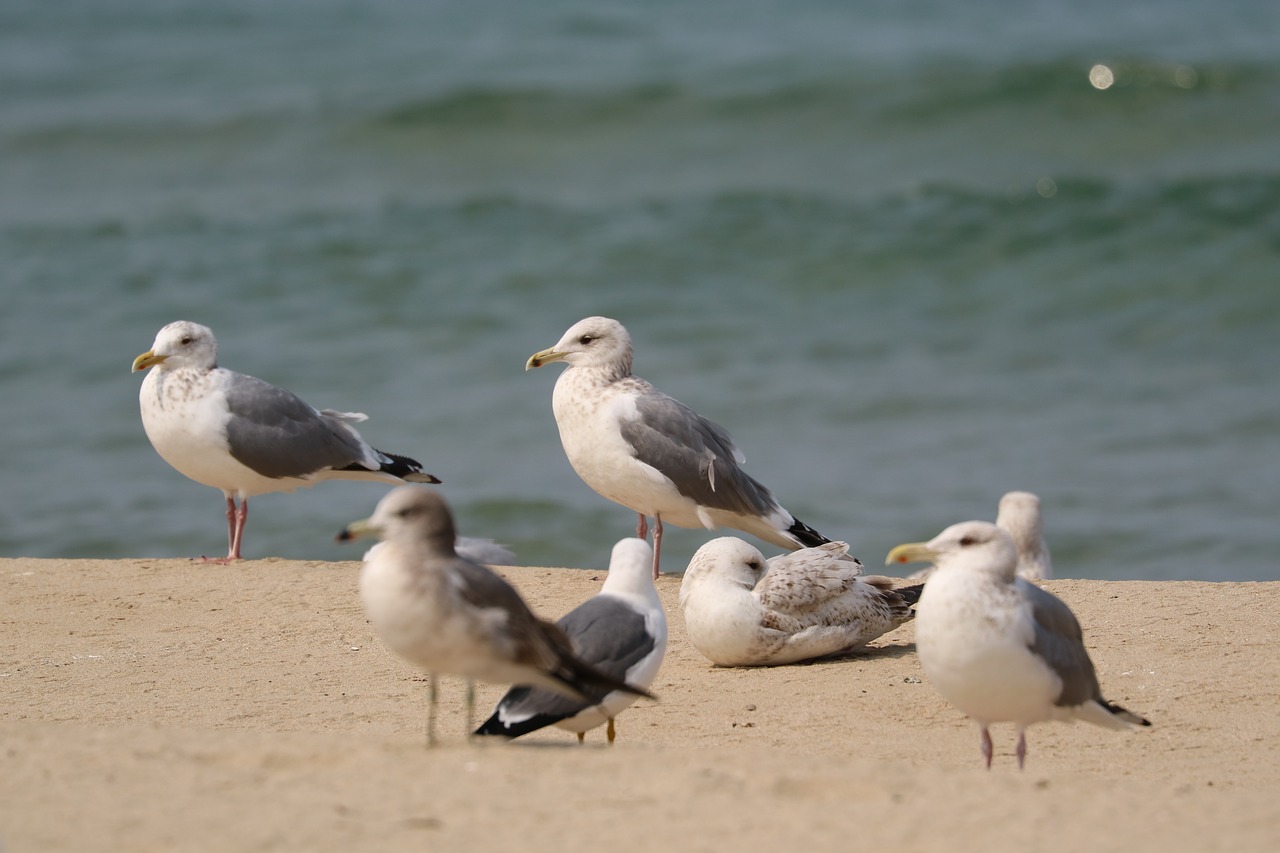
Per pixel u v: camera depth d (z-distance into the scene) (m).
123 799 5.76
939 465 18.84
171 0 59.41
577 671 6.54
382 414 20.86
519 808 5.66
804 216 29.56
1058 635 6.80
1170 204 28.45
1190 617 10.07
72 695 8.57
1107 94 36.66
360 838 5.34
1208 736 7.87
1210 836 5.49
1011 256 27.20
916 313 25.12
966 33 46.69
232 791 5.86
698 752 6.61
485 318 24.84
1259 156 32.44
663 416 11.49
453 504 17.64
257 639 9.87
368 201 31.95
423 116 37.75
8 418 20.83
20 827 5.46
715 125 36.69
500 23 51.22
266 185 33.97
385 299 25.89
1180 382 21.83
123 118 39.66
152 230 30.17
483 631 6.20
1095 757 7.53
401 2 58.47
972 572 6.66
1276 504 17.11
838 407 21.06
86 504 17.92
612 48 44.94
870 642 9.91
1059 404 21.06
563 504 17.73
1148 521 16.77
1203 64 37.91
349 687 8.76
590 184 32.81
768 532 11.88
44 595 11.10
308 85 41.66
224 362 22.75
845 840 5.38
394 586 6.16
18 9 57.22
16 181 35.00
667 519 11.93
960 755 7.55
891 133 35.59
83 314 25.17
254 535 17.11
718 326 24.53
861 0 55.59
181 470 12.45
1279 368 22.22
